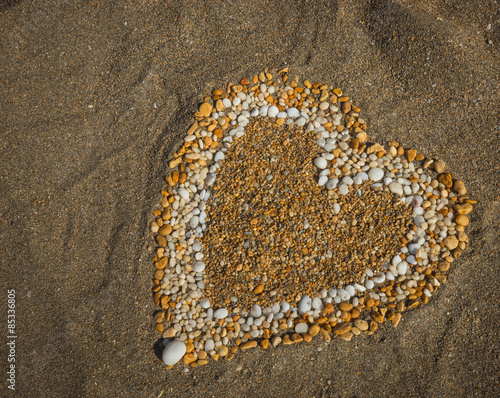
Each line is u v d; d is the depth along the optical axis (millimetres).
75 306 624
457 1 671
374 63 676
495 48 669
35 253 631
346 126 672
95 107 659
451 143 667
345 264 640
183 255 645
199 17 672
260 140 667
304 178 657
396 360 621
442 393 618
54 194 643
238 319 628
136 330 625
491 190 659
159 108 666
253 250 639
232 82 672
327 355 620
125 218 645
